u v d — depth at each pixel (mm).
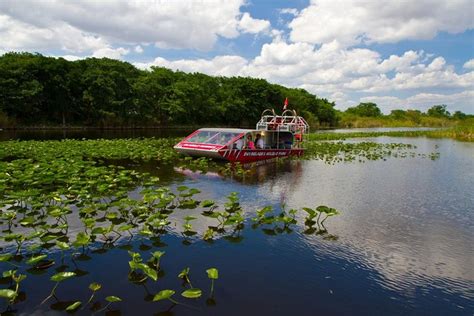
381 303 4965
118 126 49625
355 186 12523
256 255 6289
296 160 19250
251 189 11383
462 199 10883
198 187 11422
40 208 8383
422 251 6793
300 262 6090
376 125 99938
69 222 7586
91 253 6156
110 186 9898
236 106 67875
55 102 43406
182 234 7129
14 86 39000
